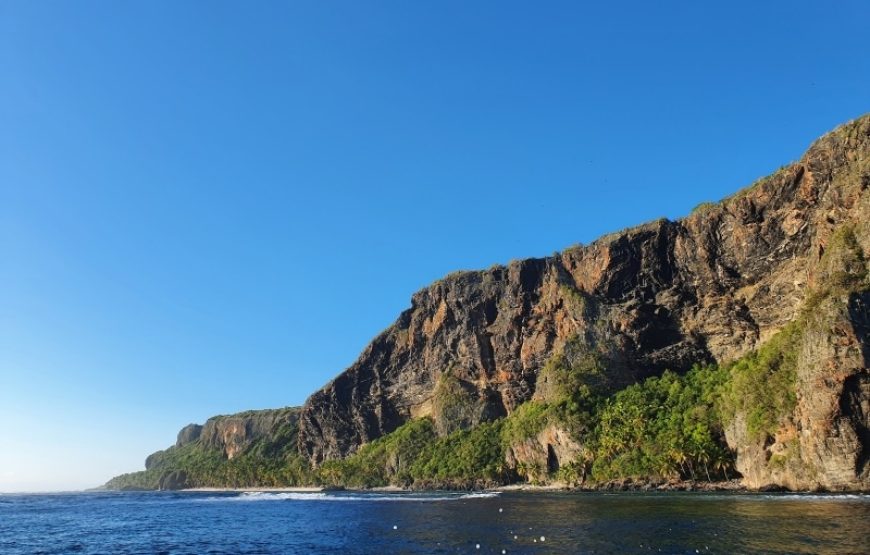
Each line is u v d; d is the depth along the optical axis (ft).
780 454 415.85
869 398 373.61
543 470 618.44
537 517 282.56
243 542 244.42
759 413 437.17
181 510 483.51
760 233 608.60
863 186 479.41
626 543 190.80
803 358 406.00
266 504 520.01
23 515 491.72
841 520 222.07
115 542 267.39
